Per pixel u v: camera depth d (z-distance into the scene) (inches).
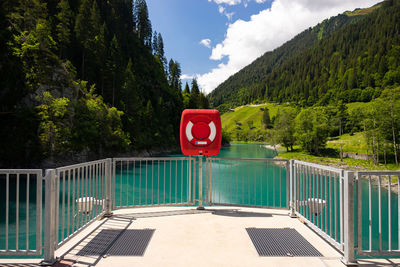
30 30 1314.0
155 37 4104.3
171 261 100.0
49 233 97.4
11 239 365.4
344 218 102.7
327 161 1656.0
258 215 166.7
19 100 1119.6
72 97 1325.0
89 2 2263.8
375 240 433.4
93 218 144.9
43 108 1109.1
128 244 117.3
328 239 117.2
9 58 1146.0
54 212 101.7
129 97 2101.4
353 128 2888.8
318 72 6461.6
